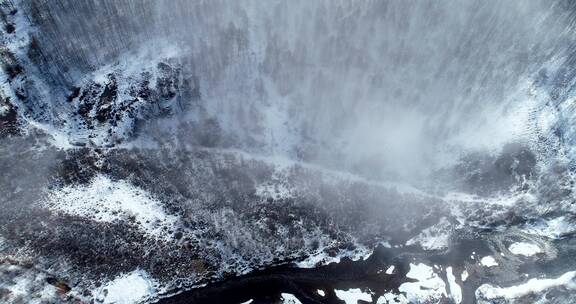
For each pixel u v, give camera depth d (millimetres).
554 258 65125
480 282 62688
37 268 58906
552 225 68188
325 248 65562
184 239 64125
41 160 66875
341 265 64500
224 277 62531
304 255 64812
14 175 65375
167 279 61281
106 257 61250
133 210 65250
